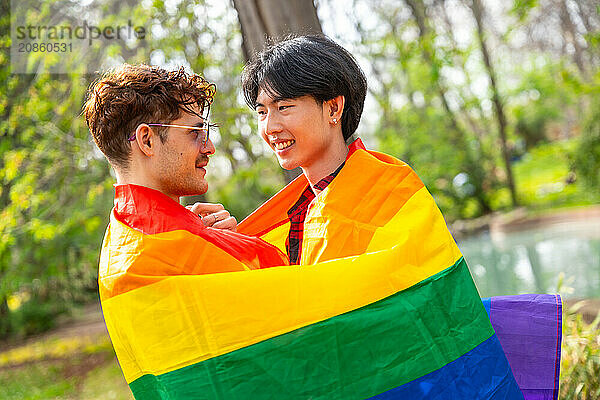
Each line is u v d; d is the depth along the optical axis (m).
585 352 3.05
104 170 7.72
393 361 1.68
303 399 1.64
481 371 1.76
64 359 10.10
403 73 16.61
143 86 1.76
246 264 1.86
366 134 17.39
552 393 2.06
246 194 8.62
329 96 1.89
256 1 3.58
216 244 1.80
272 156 7.57
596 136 16.00
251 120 7.00
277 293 1.67
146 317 1.66
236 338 1.64
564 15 18.34
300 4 3.58
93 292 14.70
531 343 2.12
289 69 1.86
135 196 1.76
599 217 14.77
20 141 7.69
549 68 19.45
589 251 11.45
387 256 1.72
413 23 13.12
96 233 9.42
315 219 1.87
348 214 1.83
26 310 13.22
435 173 18.25
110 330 1.74
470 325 1.79
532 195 21.11
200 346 1.64
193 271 1.72
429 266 1.78
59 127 7.46
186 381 1.64
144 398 1.71
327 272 1.70
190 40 6.90
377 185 1.85
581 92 10.34
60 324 14.09
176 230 1.72
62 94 7.46
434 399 1.68
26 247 8.05
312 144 1.91
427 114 18.28
